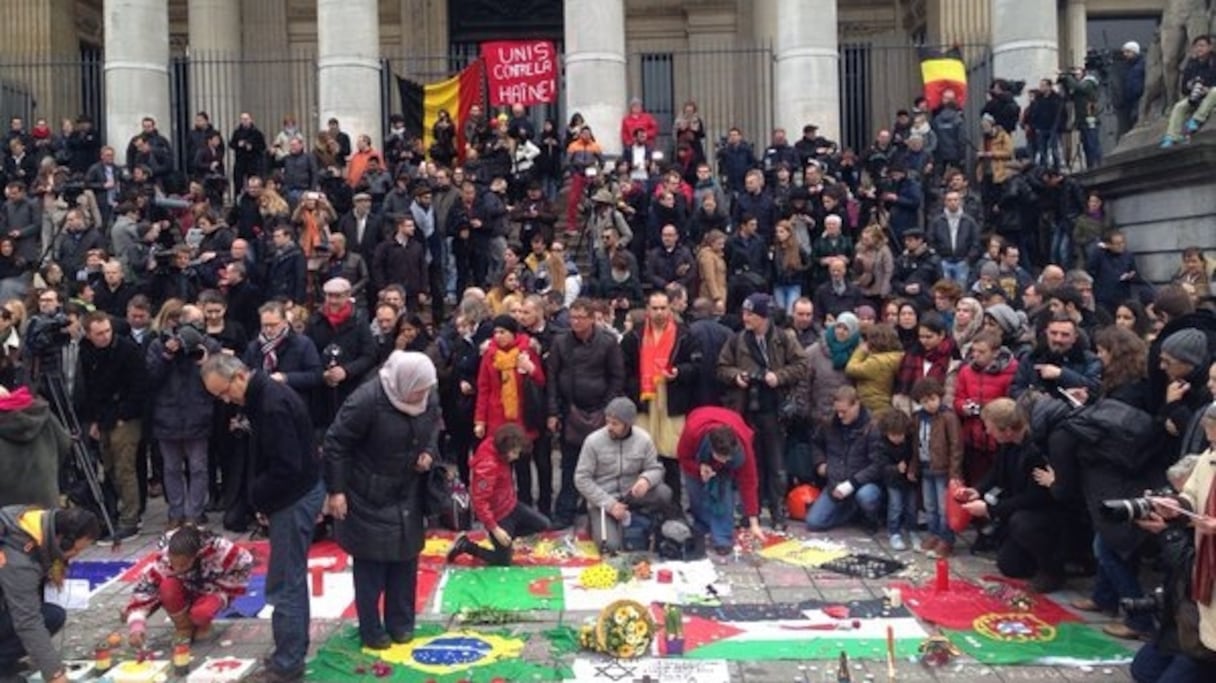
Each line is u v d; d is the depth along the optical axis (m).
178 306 11.73
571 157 18.94
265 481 7.53
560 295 14.24
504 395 11.29
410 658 7.89
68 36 27.86
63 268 16.19
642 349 11.72
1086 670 7.59
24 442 7.87
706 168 17.47
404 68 29.05
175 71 26.06
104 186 18.61
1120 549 7.99
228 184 20.72
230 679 7.50
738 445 10.60
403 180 16.84
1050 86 19.06
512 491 10.50
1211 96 14.74
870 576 9.79
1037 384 10.11
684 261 15.29
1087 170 17.73
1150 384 8.50
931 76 20.56
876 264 14.85
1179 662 6.70
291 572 7.55
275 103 26.91
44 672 6.95
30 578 6.95
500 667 7.67
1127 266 15.58
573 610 8.92
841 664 7.30
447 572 9.98
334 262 15.09
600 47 21.86
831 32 22.38
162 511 12.84
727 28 29.19
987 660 7.75
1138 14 28.69
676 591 9.35
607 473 10.56
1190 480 6.55
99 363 11.38
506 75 21.69
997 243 15.74
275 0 28.97
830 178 17.69
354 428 7.77
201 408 11.41
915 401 10.69
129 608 8.33
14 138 20.44
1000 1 22.52
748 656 7.86
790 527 11.66
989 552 10.61
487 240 17.22
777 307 13.94
